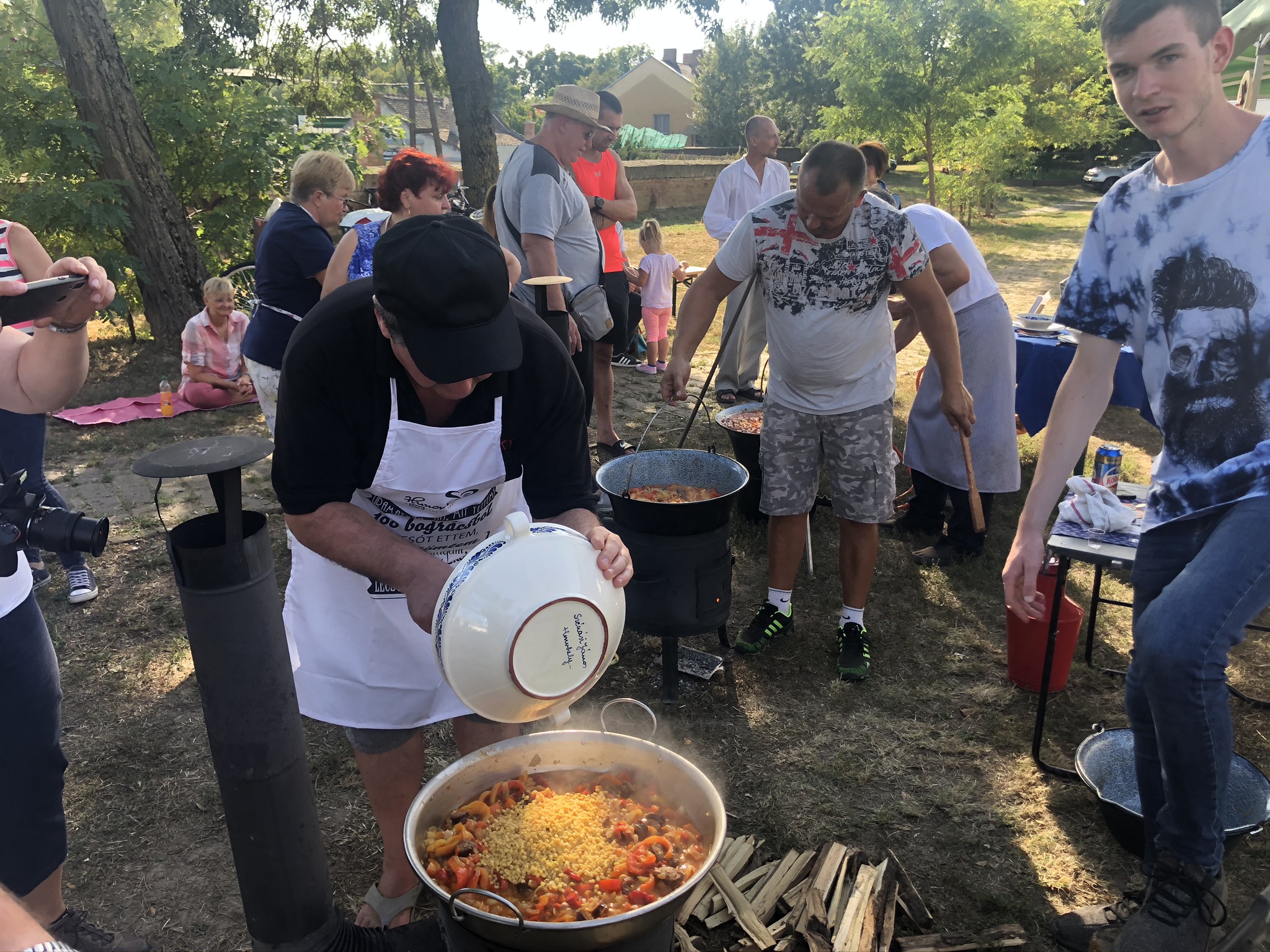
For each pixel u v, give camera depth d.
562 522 2.10
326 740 3.20
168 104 9.59
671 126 56.84
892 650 3.80
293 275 4.27
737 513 5.09
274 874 1.68
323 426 1.81
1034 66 26.75
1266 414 1.95
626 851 1.75
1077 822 2.77
